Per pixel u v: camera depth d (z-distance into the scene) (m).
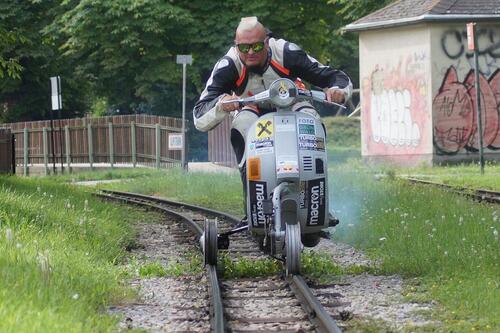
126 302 11.86
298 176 12.54
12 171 39.69
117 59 60.25
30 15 62.84
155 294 12.45
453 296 11.46
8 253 12.05
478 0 42.81
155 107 63.56
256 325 10.66
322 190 12.87
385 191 23.97
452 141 42.50
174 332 10.29
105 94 65.06
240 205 26.39
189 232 20.41
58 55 63.91
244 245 17.61
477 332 9.95
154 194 32.44
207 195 29.47
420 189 24.81
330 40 65.50
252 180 12.88
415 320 10.70
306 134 12.80
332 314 10.98
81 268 12.84
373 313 11.08
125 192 31.73
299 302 11.68
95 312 10.69
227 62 13.44
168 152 48.12
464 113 42.53
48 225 16.59
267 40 13.41
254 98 12.85
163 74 59.97
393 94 44.44
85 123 54.47
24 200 19.33
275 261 14.32
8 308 9.31
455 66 42.44
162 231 20.80
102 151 53.94
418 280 12.83
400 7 44.59
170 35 60.31
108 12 58.19
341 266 14.33
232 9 61.16
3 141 39.16
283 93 12.68
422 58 42.53
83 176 42.91
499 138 42.91
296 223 12.65
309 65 13.45
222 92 13.41
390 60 44.50
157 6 58.25
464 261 13.34
